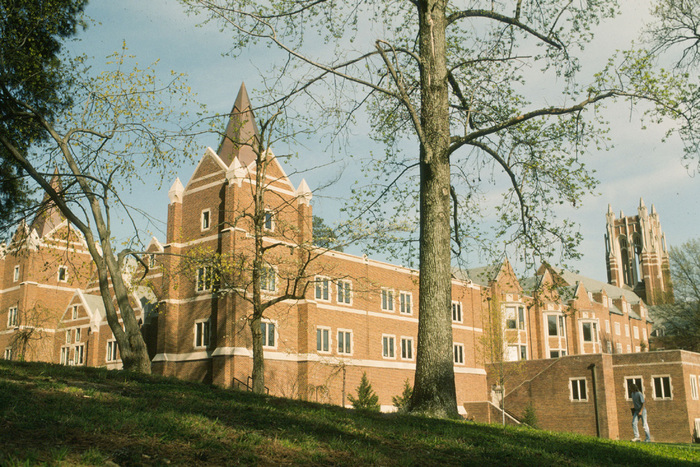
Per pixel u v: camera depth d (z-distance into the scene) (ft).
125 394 33.27
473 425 40.01
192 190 134.92
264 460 21.39
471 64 55.62
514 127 54.80
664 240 379.14
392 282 159.63
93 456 18.53
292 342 130.21
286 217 132.87
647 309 324.80
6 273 189.57
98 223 69.92
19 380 34.14
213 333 122.72
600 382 144.77
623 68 48.44
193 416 26.05
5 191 74.84
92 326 156.46
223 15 52.65
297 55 50.83
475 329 181.88
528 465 26.99
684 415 136.77
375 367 149.07
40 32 69.05
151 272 142.82
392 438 29.84
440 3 52.03
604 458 32.94
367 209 61.00
